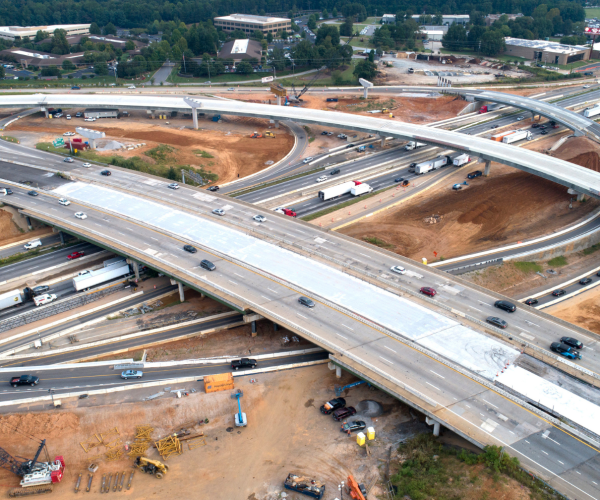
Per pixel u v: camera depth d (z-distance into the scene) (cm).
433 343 8831
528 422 7369
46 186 14875
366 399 8800
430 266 11519
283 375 9300
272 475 7650
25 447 8081
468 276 11975
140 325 10762
